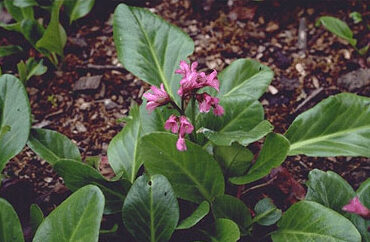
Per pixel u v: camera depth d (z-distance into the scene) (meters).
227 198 1.10
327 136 1.17
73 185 1.13
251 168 1.15
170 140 1.08
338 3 1.60
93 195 1.00
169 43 1.25
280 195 1.27
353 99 1.18
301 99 1.44
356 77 1.46
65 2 1.53
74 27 1.60
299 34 1.55
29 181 1.32
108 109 1.45
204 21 1.60
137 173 1.21
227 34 1.57
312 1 1.61
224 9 1.62
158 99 1.06
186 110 1.20
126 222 1.06
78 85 1.48
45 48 1.46
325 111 1.18
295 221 1.09
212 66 1.51
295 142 1.18
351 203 1.03
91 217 0.99
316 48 1.53
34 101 1.46
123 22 1.25
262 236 1.16
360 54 1.50
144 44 1.24
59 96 1.47
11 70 1.52
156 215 1.05
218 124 1.17
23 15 1.51
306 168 1.33
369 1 1.60
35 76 1.50
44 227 1.02
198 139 1.18
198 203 1.14
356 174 1.31
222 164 1.17
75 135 1.40
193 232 1.14
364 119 1.16
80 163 1.09
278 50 1.53
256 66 1.24
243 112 1.16
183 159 1.10
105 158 1.32
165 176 1.11
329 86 1.46
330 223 1.05
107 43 1.57
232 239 1.05
